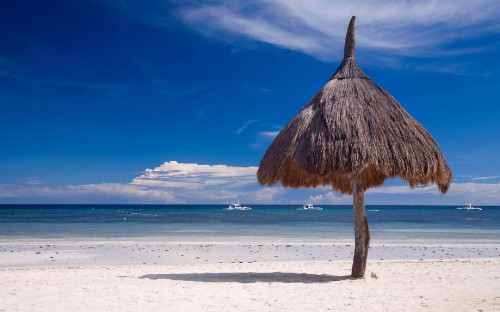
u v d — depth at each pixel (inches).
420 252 744.3
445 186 401.4
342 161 349.4
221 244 845.2
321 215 3676.2
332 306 311.1
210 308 304.5
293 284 395.2
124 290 364.8
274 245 834.2
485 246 845.8
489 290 372.8
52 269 498.6
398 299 334.0
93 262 609.9
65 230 1333.7
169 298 335.3
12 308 304.0
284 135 392.5
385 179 452.8
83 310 298.7
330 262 572.7
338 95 389.7
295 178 451.2
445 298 339.0
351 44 422.6
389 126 369.1
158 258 651.5
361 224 418.3
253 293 354.3
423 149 368.8
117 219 2450.8
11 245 810.8
